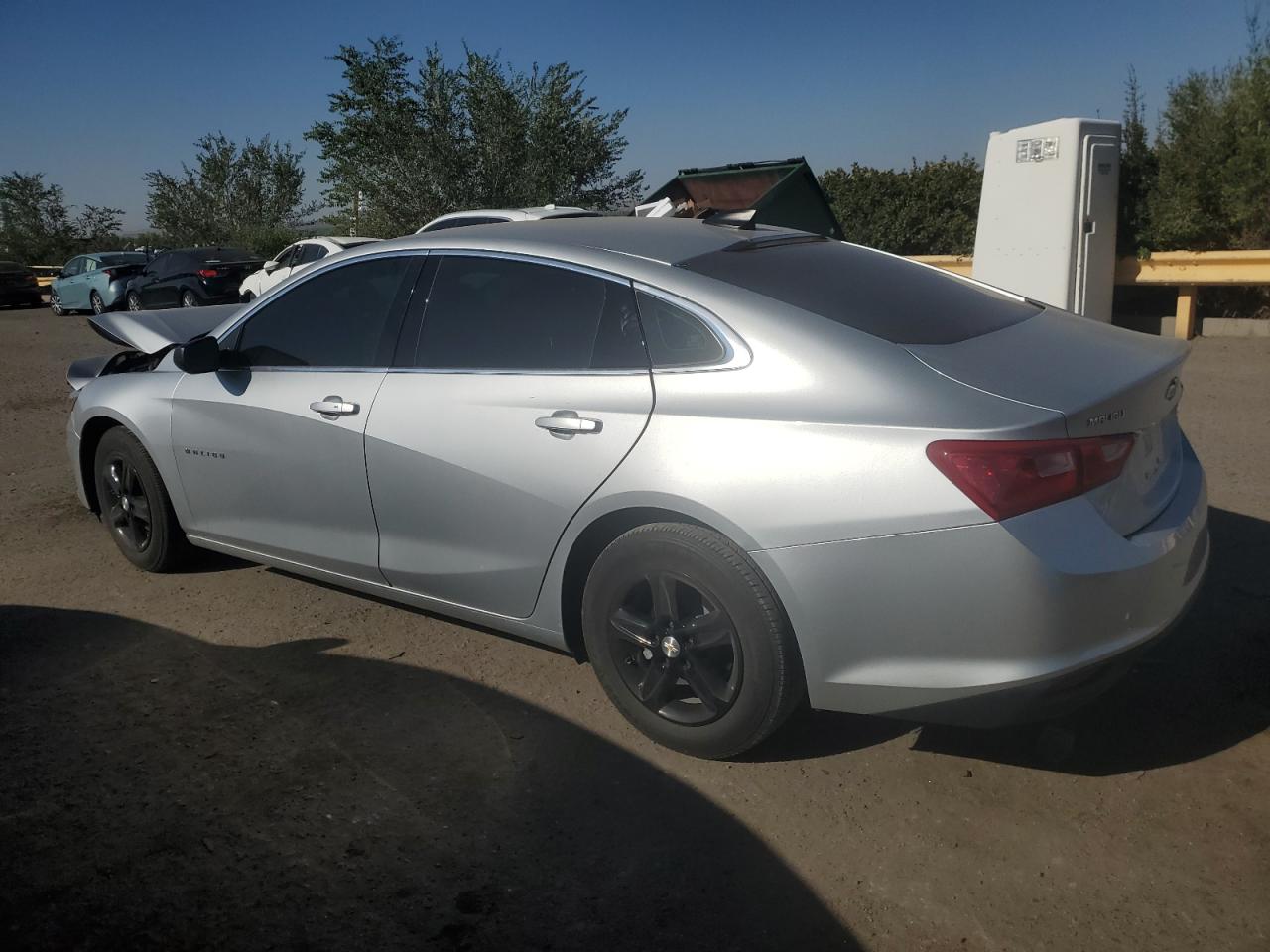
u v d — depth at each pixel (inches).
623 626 129.5
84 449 201.5
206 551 203.9
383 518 151.3
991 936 98.7
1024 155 399.2
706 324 123.9
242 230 1455.5
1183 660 149.6
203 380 174.2
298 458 159.3
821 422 112.6
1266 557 186.2
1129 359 123.3
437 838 114.6
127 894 106.0
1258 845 110.2
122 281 862.5
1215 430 277.0
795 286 130.3
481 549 141.3
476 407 138.7
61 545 213.8
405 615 174.7
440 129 836.0
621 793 122.3
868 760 128.4
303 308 164.7
